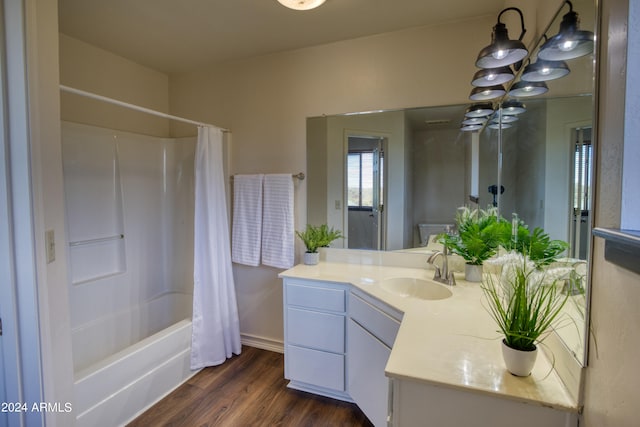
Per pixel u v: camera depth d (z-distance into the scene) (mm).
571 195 897
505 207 1679
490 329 1274
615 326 664
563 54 972
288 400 2062
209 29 2195
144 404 1959
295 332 2111
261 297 2717
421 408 990
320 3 1759
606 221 706
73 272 2336
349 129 2377
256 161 2668
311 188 2502
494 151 1875
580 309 830
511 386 917
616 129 673
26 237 1319
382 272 2131
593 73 762
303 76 2488
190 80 2893
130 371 1883
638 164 636
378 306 1678
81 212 2387
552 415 862
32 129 1297
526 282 991
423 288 1937
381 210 2312
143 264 2818
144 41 2363
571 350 879
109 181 2570
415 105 2201
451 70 2111
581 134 836
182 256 2990
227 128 2756
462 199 2098
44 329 1351
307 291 2051
